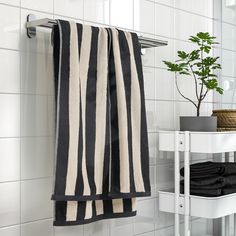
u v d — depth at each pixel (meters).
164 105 2.11
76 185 1.50
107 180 1.61
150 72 2.04
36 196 1.58
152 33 2.05
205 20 2.36
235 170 2.02
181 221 2.20
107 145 1.61
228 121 2.01
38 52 1.59
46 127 1.62
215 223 2.38
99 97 1.59
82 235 1.74
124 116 1.64
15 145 1.52
